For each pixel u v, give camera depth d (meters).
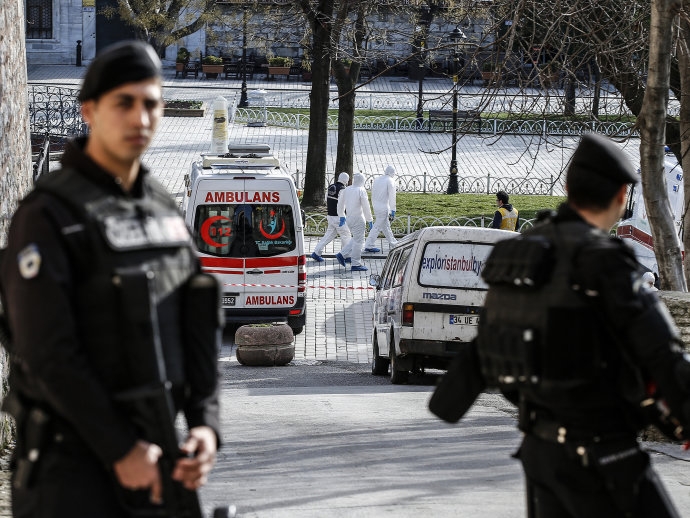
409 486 8.63
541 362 4.19
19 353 3.54
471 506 7.77
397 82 71.44
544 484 4.36
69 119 51.75
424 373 20.36
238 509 7.74
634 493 4.18
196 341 3.86
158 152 47.09
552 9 15.91
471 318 18.38
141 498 3.68
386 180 33.94
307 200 39.56
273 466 9.77
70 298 3.53
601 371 4.14
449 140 53.50
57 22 76.38
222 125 41.91
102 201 3.67
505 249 4.41
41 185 3.66
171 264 3.81
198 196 25.30
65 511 3.60
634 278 4.09
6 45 10.09
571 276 4.16
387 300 20.25
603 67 16.67
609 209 4.42
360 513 7.58
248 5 47.78
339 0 35.50
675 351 4.05
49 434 3.65
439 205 40.97
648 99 13.37
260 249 25.47
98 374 3.58
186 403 3.88
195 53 65.06
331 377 20.83
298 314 25.75
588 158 4.40
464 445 11.07
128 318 3.58
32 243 3.50
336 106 61.47
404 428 12.46
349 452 10.58
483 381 4.66
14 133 10.47
